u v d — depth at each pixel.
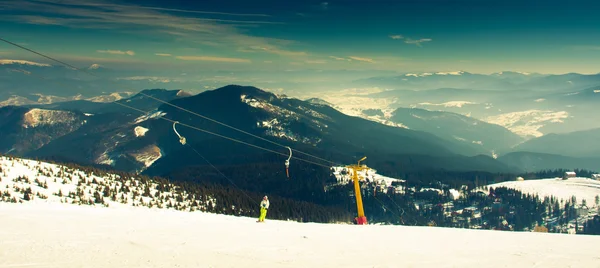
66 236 21.16
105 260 16.39
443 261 18.91
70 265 15.29
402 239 26.23
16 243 18.59
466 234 29.70
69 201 61.34
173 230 26.11
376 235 28.17
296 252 20.19
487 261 19.02
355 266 17.50
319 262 18.12
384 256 19.84
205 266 16.44
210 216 42.50
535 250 22.14
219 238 23.56
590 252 21.47
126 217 33.47
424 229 33.62
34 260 15.81
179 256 18.00
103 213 36.84
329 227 33.62
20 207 40.28
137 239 21.52
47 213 32.78
